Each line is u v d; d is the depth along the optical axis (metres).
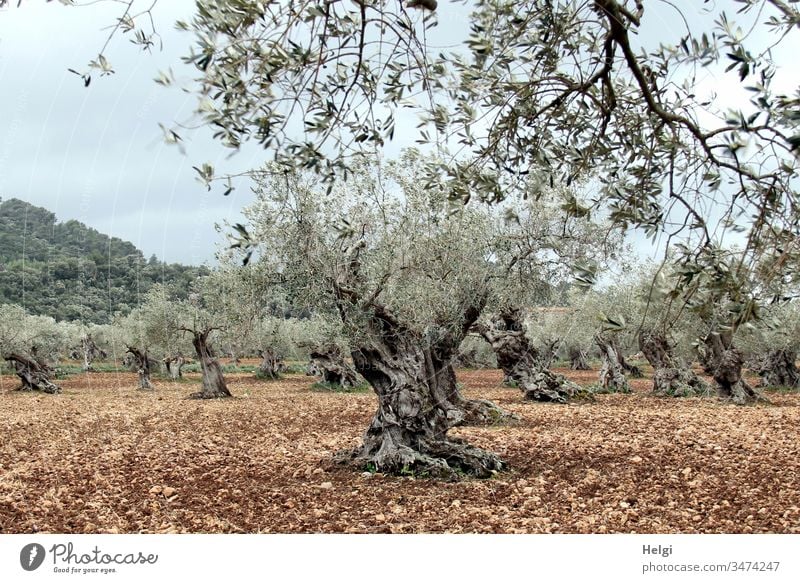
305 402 23.50
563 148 4.96
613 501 8.76
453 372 16.30
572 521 7.83
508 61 4.57
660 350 24.19
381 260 11.37
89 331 44.44
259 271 12.03
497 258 12.59
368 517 8.16
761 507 8.17
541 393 21.47
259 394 27.50
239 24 3.47
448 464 10.54
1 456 13.00
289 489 9.72
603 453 12.10
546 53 4.57
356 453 11.26
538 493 9.28
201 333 26.17
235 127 3.70
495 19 4.24
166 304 31.23
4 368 41.53
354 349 10.80
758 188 4.10
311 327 30.36
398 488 9.70
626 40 3.95
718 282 3.97
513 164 4.90
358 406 21.80
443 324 11.67
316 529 7.67
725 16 3.61
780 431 14.52
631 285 20.27
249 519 8.13
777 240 3.93
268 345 36.28
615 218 4.56
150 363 37.25
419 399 10.75
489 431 15.06
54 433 16.30
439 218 11.46
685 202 4.25
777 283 4.16
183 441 14.77
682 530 7.35
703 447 12.54
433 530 7.54
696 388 24.12
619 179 4.78
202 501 9.07
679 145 4.27
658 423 16.17
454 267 11.73
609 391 26.08
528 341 22.00
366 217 11.45
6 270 43.47
